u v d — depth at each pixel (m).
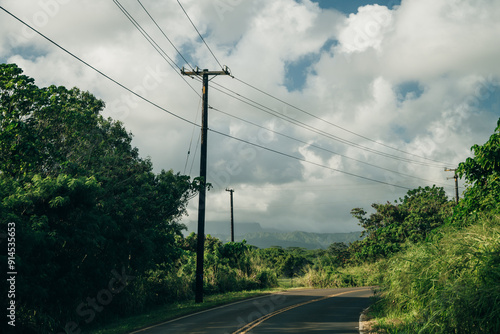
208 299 26.03
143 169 21.67
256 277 37.38
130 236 19.23
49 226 14.23
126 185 20.20
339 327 13.55
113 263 18.64
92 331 15.36
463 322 9.06
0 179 14.31
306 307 20.27
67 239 14.19
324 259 46.50
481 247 10.84
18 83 16.16
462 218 15.35
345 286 40.06
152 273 24.25
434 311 10.17
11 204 12.93
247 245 39.66
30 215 13.90
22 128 14.11
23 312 13.63
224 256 37.25
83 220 14.84
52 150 15.80
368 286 39.94
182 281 26.64
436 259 12.23
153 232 20.81
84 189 14.47
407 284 13.75
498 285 9.11
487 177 15.32
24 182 14.73
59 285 14.61
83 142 19.27
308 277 41.06
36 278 13.55
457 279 10.20
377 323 13.66
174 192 21.61
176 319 17.09
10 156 15.05
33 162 15.05
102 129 23.22
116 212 18.67
